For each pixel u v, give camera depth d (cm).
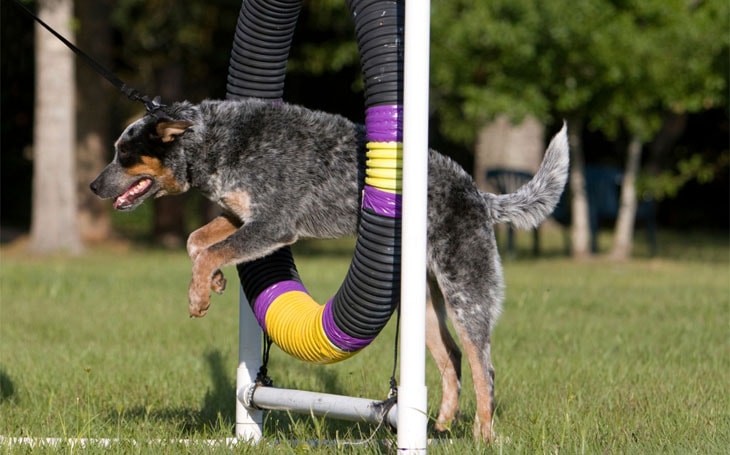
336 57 2433
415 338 596
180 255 2453
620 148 3719
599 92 2091
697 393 888
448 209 700
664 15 2041
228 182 692
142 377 977
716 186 3859
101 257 2312
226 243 670
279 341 686
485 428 701
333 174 692
